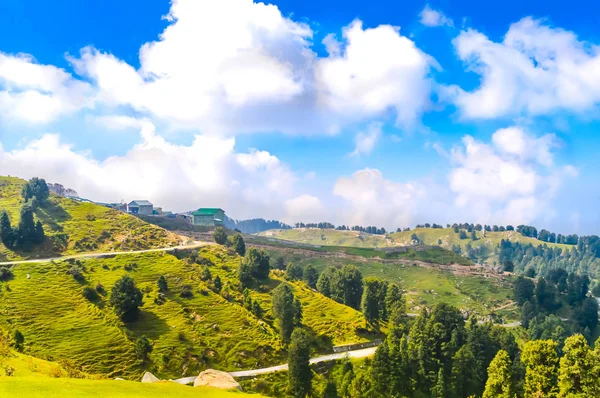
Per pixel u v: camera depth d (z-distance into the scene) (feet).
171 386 220.23
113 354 433.89
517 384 377.09
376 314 609.42
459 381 439.63
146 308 523.70
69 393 180.34
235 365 471.62
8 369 220.64
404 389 432.25
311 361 502.79
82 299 513.04
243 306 588.50
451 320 548.31
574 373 288.30
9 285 511.40
